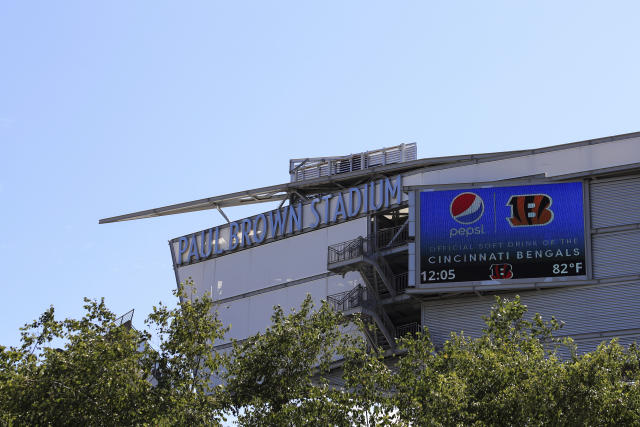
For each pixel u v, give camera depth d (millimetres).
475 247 79250
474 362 51219
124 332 54125
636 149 77500
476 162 82688
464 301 79812
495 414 49344
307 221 90875
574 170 78938
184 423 51500
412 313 84812
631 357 51844
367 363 52312
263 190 94125
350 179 90125
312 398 51438
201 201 96938
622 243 76625
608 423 49125
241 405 52656
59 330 53562
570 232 77875
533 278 77438
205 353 54406
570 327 76125
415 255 80125
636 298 75000
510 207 79500
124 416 51250
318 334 54281
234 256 95625
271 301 91250
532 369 50406
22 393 50844
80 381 51625
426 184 83375
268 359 53375
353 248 84250
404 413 49875
